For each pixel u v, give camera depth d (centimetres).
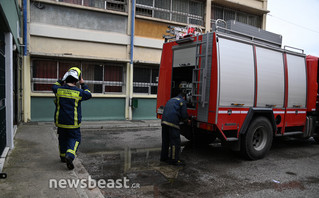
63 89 427
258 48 582
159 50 1170
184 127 605
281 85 632
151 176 445
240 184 427
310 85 711
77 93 430
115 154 578
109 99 1067
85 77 1028
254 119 571
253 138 595
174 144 505
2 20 433
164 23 1184
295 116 675
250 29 595
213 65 506
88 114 1031
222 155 616
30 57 916
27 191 331
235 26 566
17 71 780
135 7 1124
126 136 791
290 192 400
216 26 526
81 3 1008
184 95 532
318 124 757
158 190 386
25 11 879
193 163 538
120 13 1057
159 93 661
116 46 1067
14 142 589
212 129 509
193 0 1284
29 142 595
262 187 416
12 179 368
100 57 1005
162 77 653
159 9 1188
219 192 389
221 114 506
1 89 442
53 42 952
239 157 603
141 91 1156
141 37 1118
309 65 710
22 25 885
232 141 544
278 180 452
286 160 591
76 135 436
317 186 430
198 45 542
